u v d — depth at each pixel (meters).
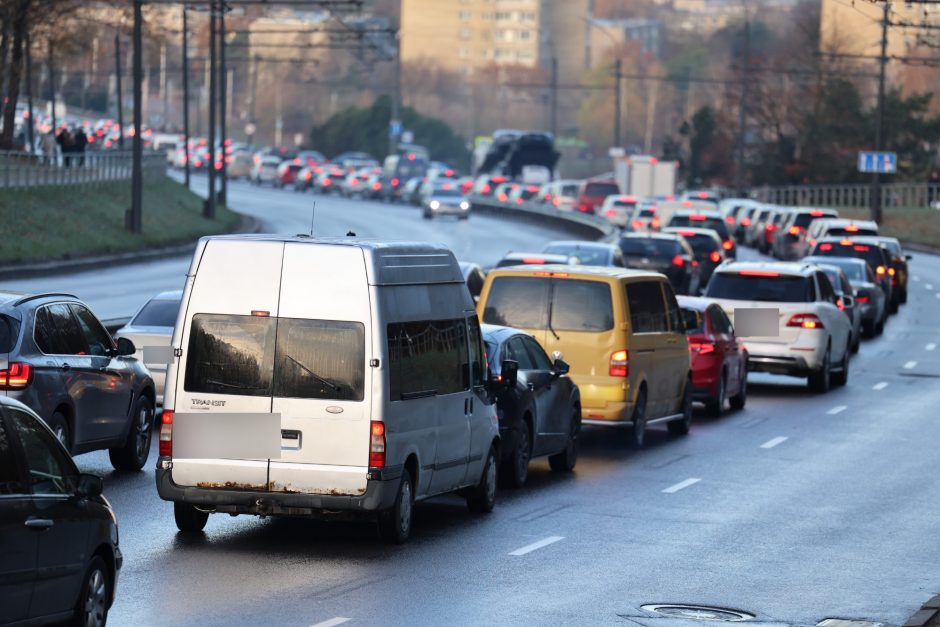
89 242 166.00
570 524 48.81
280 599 36.47
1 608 27.31
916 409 84.12
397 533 43.81
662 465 62.72
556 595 38.34
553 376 58.53
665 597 38.69
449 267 47.44
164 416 42.66
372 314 42.28
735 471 61.50
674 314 71.56
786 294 90.62
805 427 76.19
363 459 42.06
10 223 157.00
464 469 48.00
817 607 38.22
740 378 83.69
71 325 51.81
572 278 65.12
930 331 135.12
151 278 149.00
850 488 57.75
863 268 131.88
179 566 39.97
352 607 35.84
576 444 61.50
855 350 116.56
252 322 42.50
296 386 42.22
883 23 161.00
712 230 162.75
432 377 45.44
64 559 29.28
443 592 38.03
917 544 47.12
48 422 48.34
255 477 42.19
